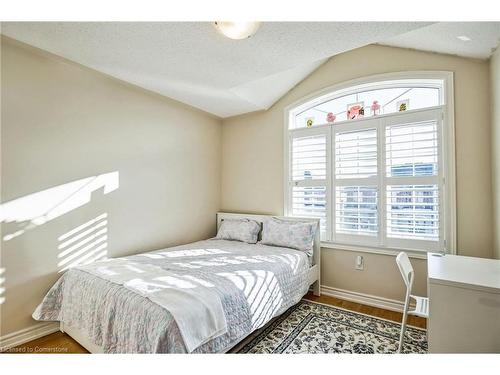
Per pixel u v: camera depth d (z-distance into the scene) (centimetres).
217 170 395
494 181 212
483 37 194
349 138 294
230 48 196
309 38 181
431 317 145
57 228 215
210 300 151
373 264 275
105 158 249
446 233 237
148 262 222
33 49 198
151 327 133
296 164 332
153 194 295
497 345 132
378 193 273
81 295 183
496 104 205
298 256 261
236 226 339
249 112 365
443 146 241
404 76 260
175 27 169
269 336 207
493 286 133
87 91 237
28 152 200
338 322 232
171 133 319
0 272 187
